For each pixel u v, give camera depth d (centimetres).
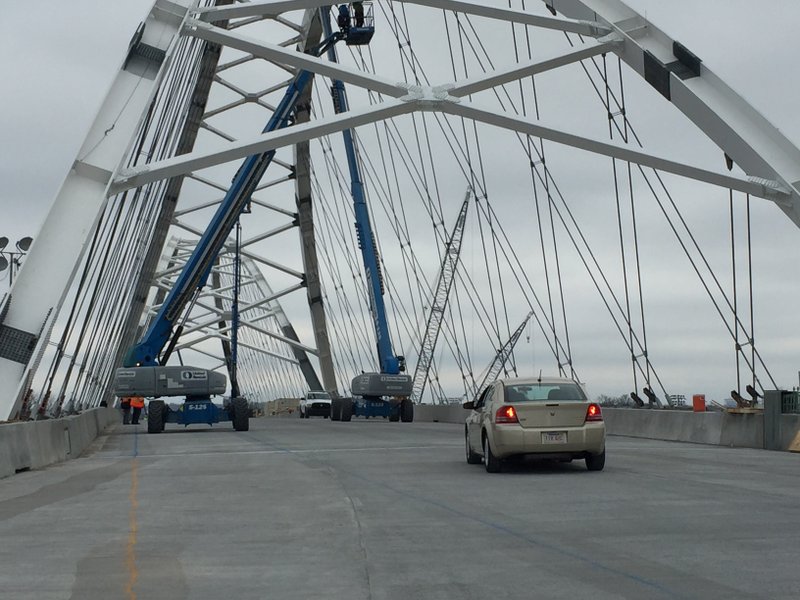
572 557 684
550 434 1392
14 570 657
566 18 2720
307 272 7188
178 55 3744
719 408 2344
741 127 2400
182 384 3381
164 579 623
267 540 788
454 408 4431
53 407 2488
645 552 698
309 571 646
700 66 2478
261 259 7206
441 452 1978
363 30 4319
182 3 2466
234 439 2755
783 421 1952
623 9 2672
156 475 1480
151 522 906
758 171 2381
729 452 1880
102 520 924
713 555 680
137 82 2270
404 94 2483
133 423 5062
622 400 3073
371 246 4922
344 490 1187
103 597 569
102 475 1501
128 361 3631
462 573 632
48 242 2044
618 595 556
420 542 764
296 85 4147
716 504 978
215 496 1141
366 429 3516
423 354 8319
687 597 547
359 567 659
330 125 2417
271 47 2533
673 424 2436
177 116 4362
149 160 3719
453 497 1087
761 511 920
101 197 2117
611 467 1488
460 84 2567
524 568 646
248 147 2308
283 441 2566
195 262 3712
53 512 993
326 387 7419
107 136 2177
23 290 1978
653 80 2555
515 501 1038
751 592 556
